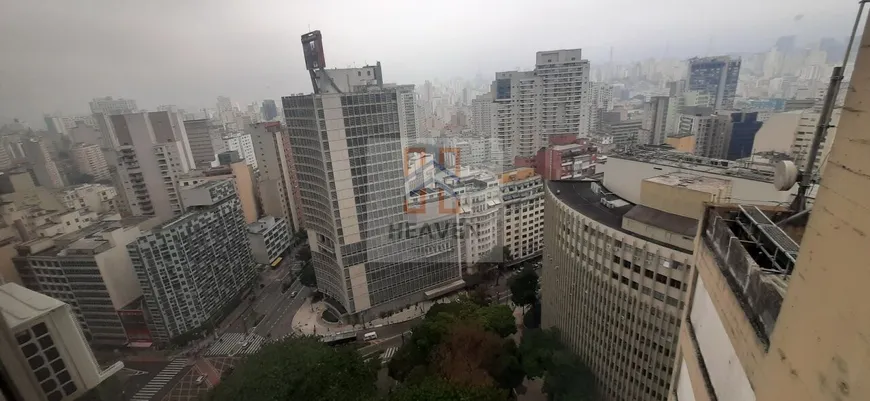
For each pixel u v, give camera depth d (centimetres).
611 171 4772
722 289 882
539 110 11894
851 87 472
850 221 458
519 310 7162
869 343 426
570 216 4431
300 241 10638
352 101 5262
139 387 4497
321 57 5256
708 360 940
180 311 5641
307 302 7819
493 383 4050
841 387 462
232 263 7419
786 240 823
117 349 4578
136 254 4819
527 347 4800
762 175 3481
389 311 6831
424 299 7081
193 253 6125
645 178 4134
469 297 6338
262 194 10531
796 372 545
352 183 5678
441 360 4419
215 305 6638
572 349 4703
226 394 3566
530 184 8475
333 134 5281
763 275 731
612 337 4038
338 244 5978
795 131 4244
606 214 4219
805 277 543
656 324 3556
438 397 3325
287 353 3816
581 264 4325
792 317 563
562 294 4819
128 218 5728
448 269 7294
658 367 3622
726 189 3406
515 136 12356
